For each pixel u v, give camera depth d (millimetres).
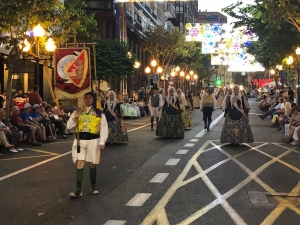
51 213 6508
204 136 16875
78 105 8680
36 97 16953
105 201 7168
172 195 7547
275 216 6355
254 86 109438
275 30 22266
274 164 10672
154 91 19672
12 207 6859
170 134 15992
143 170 9859
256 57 33781
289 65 29641
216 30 38594
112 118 14344
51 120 16578
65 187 8219
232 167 10234
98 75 29109
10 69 14914
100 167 10266
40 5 14305
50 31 18672
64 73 10297
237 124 13961
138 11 50156
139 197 7402
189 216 6316
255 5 23000
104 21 39062
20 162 11094
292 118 15148
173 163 10750
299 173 9562
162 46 48406
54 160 11367
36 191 7918
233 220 6145
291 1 15781
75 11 17141
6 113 14602
